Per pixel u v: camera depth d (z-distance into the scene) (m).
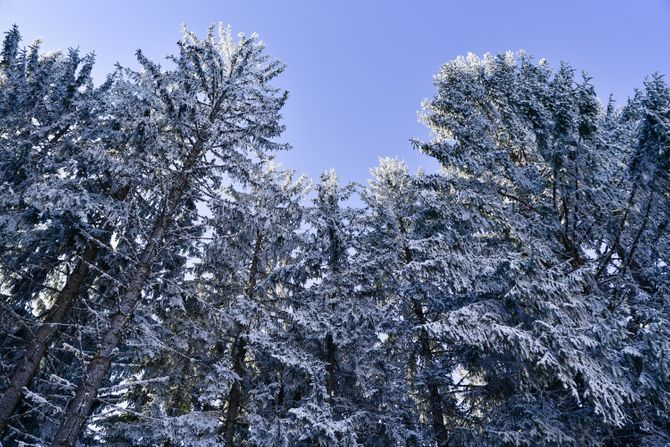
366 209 14.91
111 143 12.94
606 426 8.65
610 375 8.00
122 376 13.97
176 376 13.07
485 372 11.42
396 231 15.01
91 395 7.99
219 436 10.92
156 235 10.61
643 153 8.62
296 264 13.50
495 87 13.53
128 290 9.59
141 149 10.91
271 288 14.54
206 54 12.34
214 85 12.80
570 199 10.80
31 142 12.77
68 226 11.82
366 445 11.54
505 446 8.41
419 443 11.11
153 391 13.09
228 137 12.26
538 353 8.05
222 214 12.38
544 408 8.66
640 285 9.99
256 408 11.93
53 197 10.31
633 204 9.70
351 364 12.27
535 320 8.77
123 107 10.62
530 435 8.03
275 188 13.82
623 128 10.91
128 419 12.55
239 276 14.41
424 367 12.14
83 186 12.77
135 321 11.37
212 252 13.97
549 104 10.53
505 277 9.26
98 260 13.05
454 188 11.80
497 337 8.42
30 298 13.23
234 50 14.47
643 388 7.80
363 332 12.48
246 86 13.03
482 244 11.12
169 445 11.41
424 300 12.94
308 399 10.49
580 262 10.70
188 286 13.77
